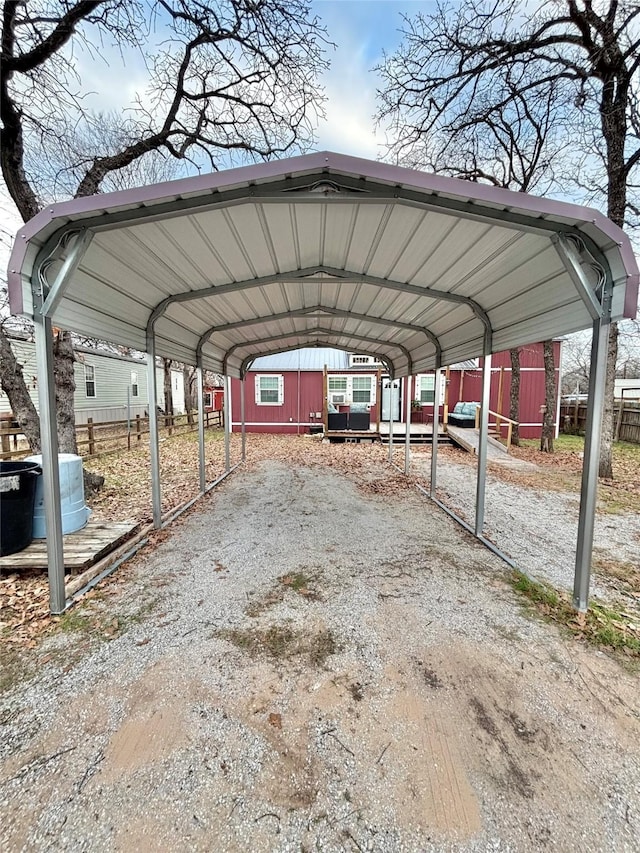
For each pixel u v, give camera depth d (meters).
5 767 1.54
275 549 3.88
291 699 1.90
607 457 6.89
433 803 1.41
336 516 4.98
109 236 2.69
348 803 1.41
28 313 2.43
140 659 2.20
